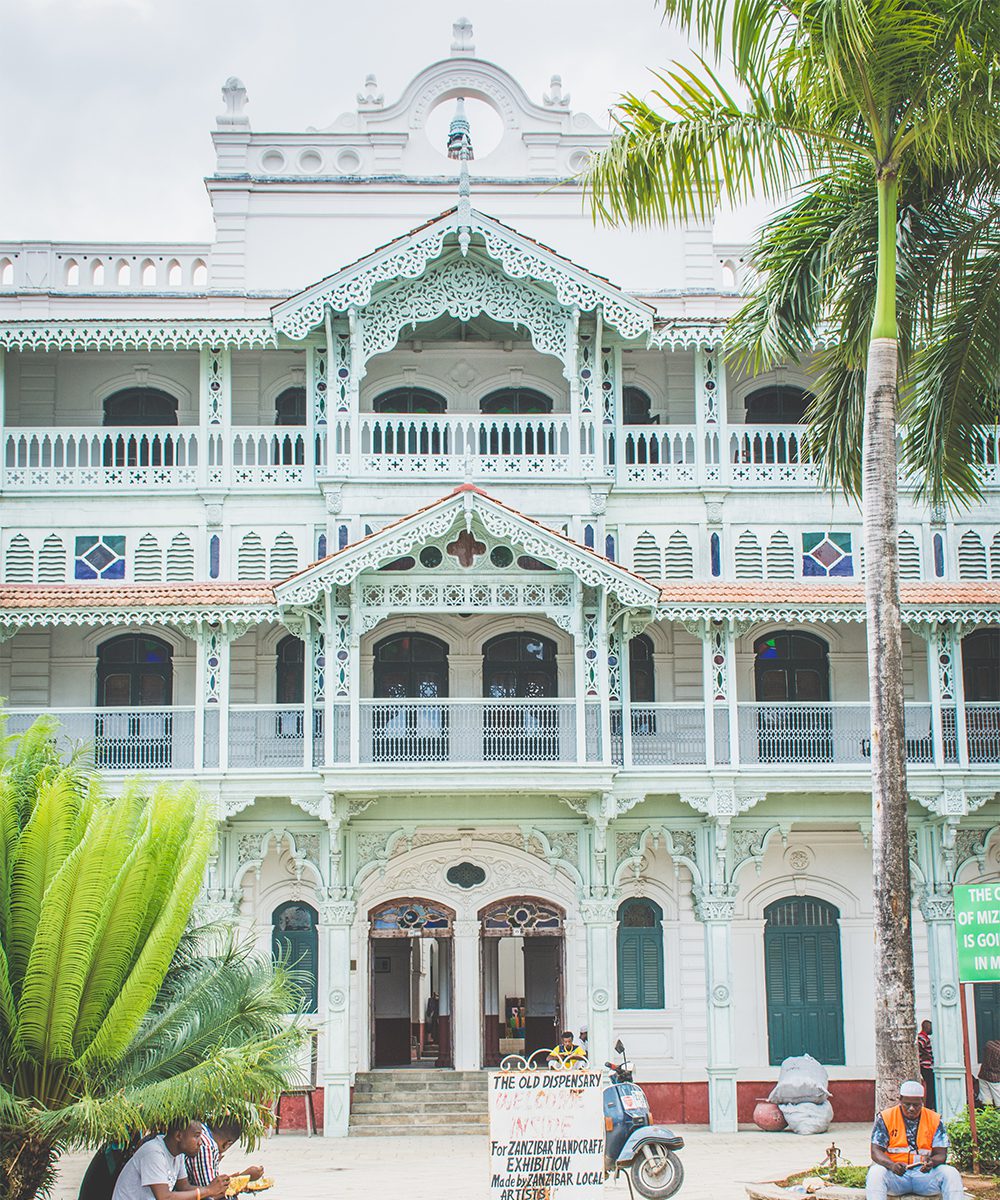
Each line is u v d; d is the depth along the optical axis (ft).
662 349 93.86
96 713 86.17
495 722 87.66
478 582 84.74
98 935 46.39
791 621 88.99
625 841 89.25
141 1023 48.01
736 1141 80.53
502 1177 45.85
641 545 92.89
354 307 89.30
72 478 92.12
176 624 86.38
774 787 86.69
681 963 89.40
